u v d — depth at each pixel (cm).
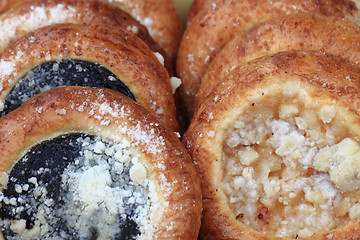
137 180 38
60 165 38
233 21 43
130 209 38
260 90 39
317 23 40
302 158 39
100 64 41
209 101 40
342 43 40
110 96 39
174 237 37
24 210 38
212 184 39
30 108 39
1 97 41
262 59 39
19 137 38
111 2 47
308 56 39
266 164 40
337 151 38
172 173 38
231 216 39
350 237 38
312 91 38
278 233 39
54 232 38
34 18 44
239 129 40
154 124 39
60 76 41
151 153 38
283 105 39
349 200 38
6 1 47
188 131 41
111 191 38
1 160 38
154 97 41
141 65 41
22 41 41
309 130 39
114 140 38
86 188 37
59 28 41
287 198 39
